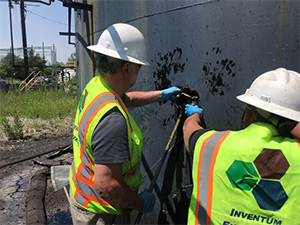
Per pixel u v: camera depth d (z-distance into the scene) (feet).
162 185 7.79
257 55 5.08
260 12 4.97
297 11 4.45
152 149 8.17
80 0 12.65
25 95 37.70
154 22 7.48
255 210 3.33
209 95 6.17
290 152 3.24
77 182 4.80
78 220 4.82
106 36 4.75
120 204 4.31
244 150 3.37
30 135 22.26
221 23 5.69
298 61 4.51
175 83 7.06
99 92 4.51
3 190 12.40
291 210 3.18
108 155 3.95
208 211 3.66
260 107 3.45
